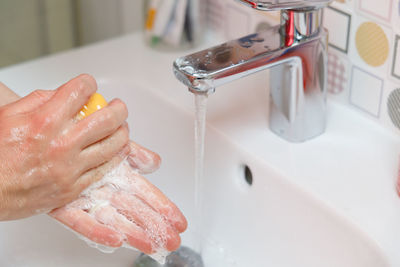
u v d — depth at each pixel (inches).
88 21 41.7
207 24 34.4
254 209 28.3
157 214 24.4
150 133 32.0
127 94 32.4
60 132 22.4
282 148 27.9
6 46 43.9
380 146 27.7
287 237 27.2
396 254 23.6
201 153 26.1
